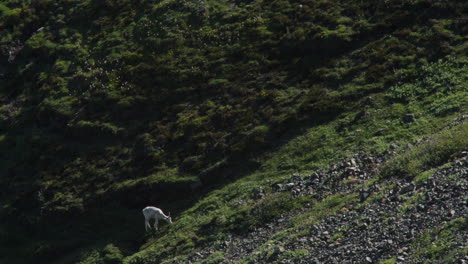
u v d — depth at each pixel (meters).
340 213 37.88
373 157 45.66
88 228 56.81
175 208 54.28
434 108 50.22
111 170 60.66
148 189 56.66
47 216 58.81
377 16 66.69
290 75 63.94
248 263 36.59
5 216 60.94
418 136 46.59
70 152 64.94
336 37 65.00
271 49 67.88
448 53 58.06
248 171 53.94
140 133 63.62
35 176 63.88
